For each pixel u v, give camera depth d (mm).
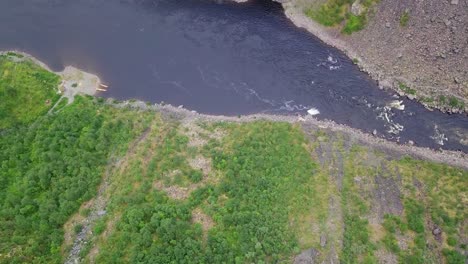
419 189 93562
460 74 109688
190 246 79312
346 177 94938
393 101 111438
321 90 114562
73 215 90125
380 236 86062
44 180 93688
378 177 95438
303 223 86375
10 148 101125
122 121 107312
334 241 84062
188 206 87188
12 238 84188
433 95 110188
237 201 87062
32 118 108938
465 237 86188
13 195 91625
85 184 93438
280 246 81625
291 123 107312
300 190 91250
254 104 112688
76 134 103500
